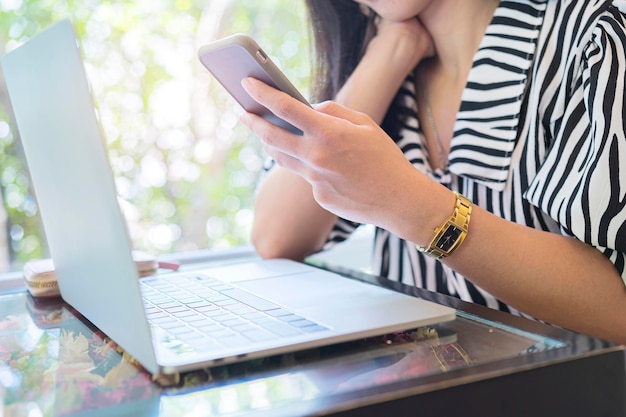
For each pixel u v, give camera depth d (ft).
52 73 1.98
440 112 3.69
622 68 2.61
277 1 5.35
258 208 3.72
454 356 1.86
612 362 1.84
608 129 2.52
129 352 1.94
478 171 3.24
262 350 1.85
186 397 1.69
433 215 2.44
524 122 3.16
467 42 3.55
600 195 2.50
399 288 2.70
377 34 3.76
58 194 2.27
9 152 4.47
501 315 2.24
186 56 5.16
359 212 2.40
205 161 5.35
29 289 2.91
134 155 5.07
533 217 3.11
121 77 4.93
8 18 4.46
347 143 2.19
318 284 2.64
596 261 2.58
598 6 2.88
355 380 1.72
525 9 3.19
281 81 2.14
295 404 1.59
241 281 2.76
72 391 1.80
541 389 1.76
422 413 1.63
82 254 2.19
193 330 2.08
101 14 4.78
